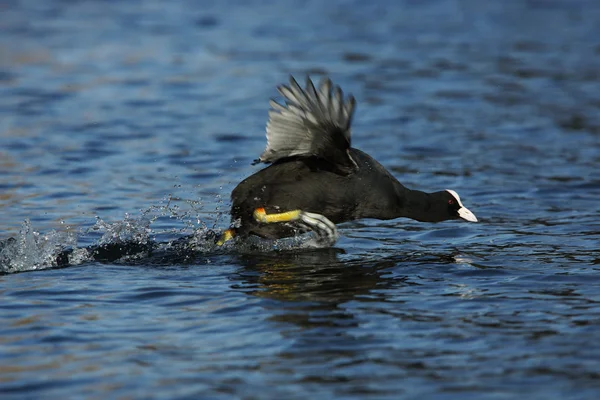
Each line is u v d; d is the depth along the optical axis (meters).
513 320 9.20
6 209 14.19
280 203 11.69
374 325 9.09
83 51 27.47
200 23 32.12
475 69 26.31
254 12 34.41
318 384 7.62
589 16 34.09
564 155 18.25
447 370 7.90
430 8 35.69
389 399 7.32
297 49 28.38
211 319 9.32
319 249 12.44
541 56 27.97
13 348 8.47
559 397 7.31
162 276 10.97
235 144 18.83
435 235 13.27
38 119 20.45
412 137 19.64
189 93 23.20
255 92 23.31
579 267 11.27
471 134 19.91
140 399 7.35
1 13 32.97
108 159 17.56
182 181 16.22
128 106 21.88
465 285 10.56
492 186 16.17
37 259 11.53
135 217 13.91
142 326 9.11
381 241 12.95
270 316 9.40
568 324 9.04
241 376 7.80
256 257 11.95
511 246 12.51
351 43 29.45
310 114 10.84
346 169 11.67
